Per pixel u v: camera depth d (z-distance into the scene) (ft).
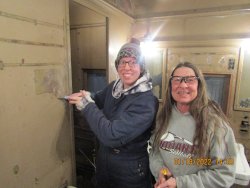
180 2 6.51
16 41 2.74
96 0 4.94
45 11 3.23
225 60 6.23
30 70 3.00
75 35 6.19
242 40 5.90
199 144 2.67
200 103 2.83
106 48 5.81
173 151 2.89
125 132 3.03
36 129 3.20
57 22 3.52
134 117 3.10
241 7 5.80
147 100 3.22
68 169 4.09
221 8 6.05
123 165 3.42
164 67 7.04
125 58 3.31
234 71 6.16
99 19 5.76
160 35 7.03
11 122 2.74
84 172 6.28
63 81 3.77
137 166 3.44
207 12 6.22
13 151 2.82
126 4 6.66
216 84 6.57
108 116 3.63
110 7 5.62
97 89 6.48
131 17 7.06
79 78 6.42
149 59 7.23
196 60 6.60
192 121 2.84
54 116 3.59
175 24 6.73
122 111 3.34
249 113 6.19
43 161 3.41
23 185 3.04
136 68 3.33
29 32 2.94
